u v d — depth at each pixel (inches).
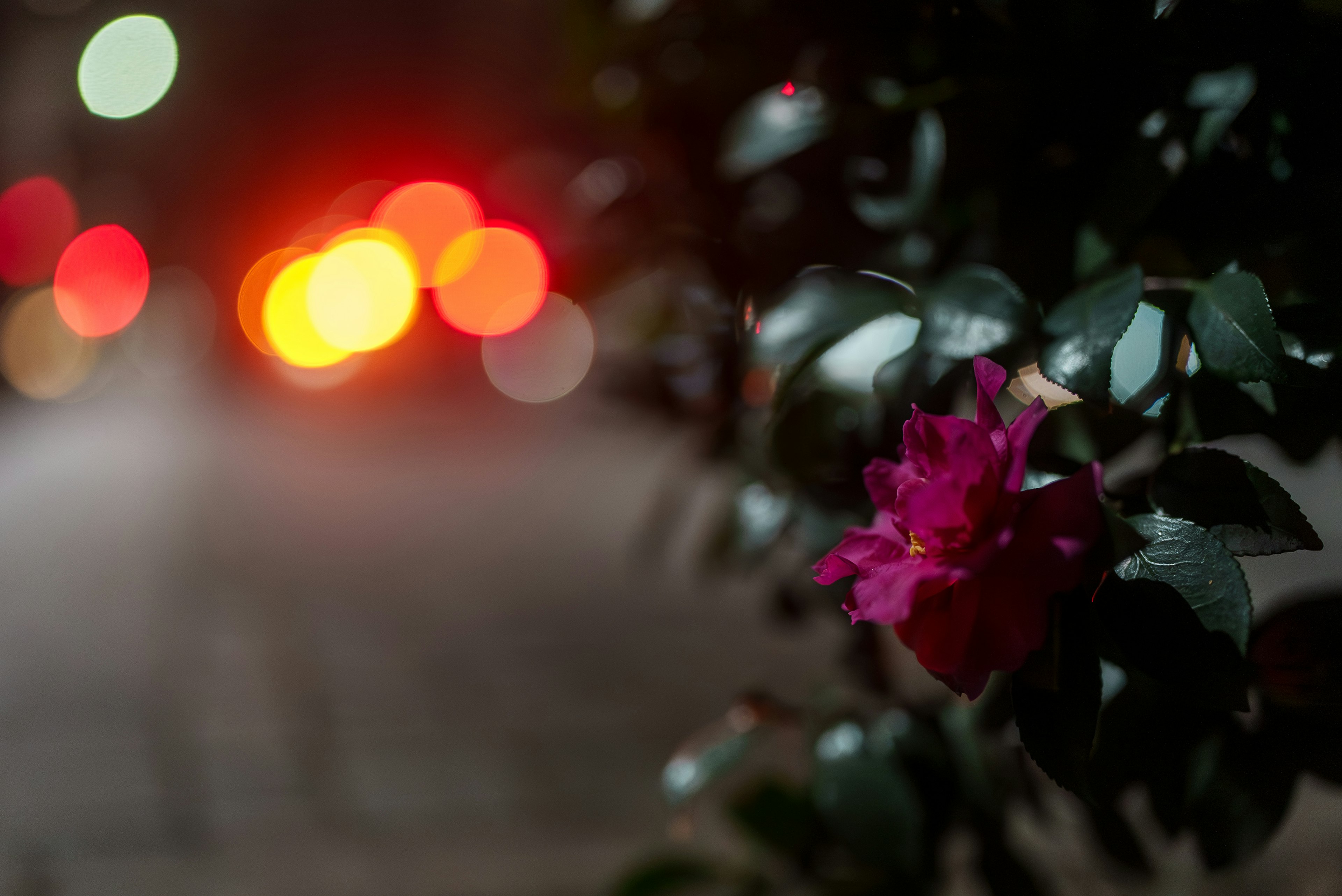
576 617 202.4
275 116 847.7
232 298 839.7
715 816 120.8
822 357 49.0
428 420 526.6
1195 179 45.3
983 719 47.6
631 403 60.1
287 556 266.7
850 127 50.3
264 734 152.2
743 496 55.3
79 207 869.8
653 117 57.9
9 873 116.9
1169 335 45.2
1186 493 44.0
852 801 50.9
